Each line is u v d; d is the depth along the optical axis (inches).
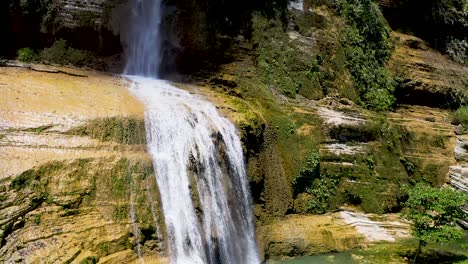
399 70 852.6
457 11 976.9
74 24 593.3
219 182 482.6
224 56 662.5
